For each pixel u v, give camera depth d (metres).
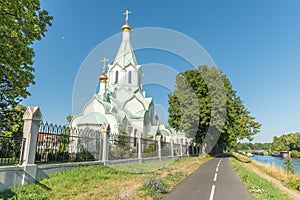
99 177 10.67
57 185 8.74
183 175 13.83
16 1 10.85
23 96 13.21
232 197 8.27
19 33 11.34
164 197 8.14
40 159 9.84
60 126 11.22
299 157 71.50
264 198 8.25
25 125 9.11
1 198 6.67
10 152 8.53
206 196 8.33
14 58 11.27
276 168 23.91
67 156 11.62
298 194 12.75
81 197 7.61
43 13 13.03
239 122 39.50
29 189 7.81
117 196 7.82
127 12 44.84
